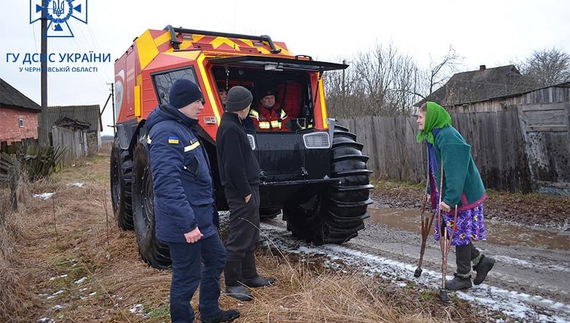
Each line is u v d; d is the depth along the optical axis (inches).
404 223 261.9
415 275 155.9
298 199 201.3
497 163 334.0
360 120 458.6
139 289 152.2
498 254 193.2
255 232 146.3
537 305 137.0
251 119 174.4
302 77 194.2
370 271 168.9
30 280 171.6
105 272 177.3
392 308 131.5
